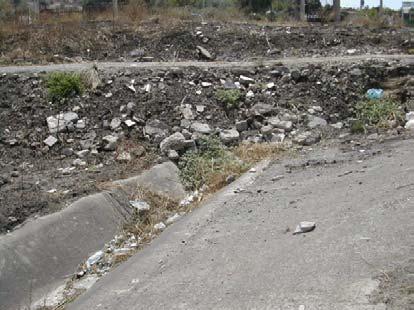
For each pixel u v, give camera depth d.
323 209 5.80
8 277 5.55
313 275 4.30
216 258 5.24
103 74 10.73
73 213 6.59
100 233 6.61
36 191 7.22
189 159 8.53
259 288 4.35
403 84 10.84
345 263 4.35
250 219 6.15
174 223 6.86
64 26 14.77
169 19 15.97
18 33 14.14
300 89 10.74
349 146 8.58
